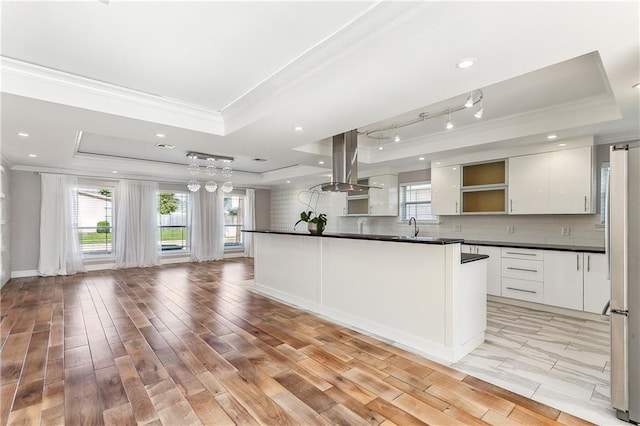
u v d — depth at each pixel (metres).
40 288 5.12
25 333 3.19
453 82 2.23
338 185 4.32
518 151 4.29
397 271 3.05
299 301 4.25
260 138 3.76
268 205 9.74
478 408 1.96
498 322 3.54
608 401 2.02
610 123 3.26
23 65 2.43
